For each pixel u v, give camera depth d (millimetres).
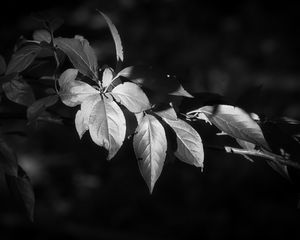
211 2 11148
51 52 1786
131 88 1544
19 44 1993
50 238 5531
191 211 5941
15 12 10906
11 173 1783
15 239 5457
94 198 6301
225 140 4797
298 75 8844
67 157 7148
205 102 1994
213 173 6352
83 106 1524
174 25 10562
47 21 1857
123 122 1513
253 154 1873
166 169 6492
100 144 1499
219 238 5562
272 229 5598
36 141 7375
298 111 7469
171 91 1608
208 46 9758
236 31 10336
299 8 10781
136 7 11156
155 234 5688
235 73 8664
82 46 1614
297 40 10023
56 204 6164
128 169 6863
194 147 1658
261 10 10867
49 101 1581
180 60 9273
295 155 1866
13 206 5812
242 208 5910
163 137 1610
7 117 2076
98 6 11289
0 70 1841
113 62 9180
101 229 5652
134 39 10141
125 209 6059
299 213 5746
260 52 9656
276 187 6145
